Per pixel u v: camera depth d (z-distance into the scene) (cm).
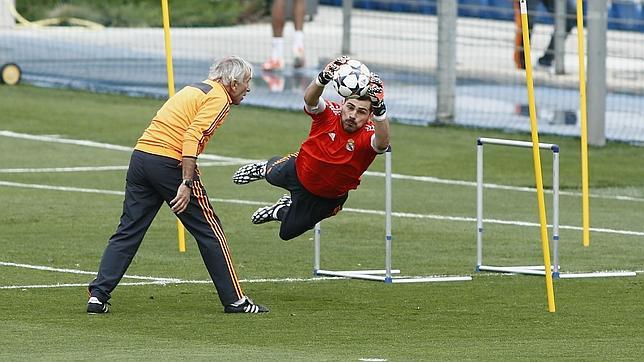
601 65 6575
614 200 5425
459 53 8738
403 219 4869
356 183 3362
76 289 3525
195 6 10088
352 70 3206
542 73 8231
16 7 9669
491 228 4719
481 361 2662
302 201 3412
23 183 5397
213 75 3266
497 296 3509
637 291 3597
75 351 2723
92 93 7569
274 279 3744
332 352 2747
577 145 6606
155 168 3238
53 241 4281
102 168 5797
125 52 8744
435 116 7125
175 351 2731
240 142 6450
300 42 8350
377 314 3247
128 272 3803
